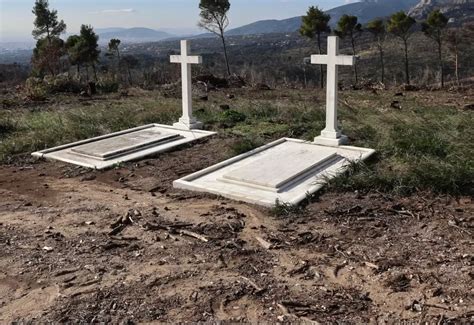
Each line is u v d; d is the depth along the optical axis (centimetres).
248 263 480
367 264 466
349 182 688
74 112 1250
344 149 887
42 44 2989
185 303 413
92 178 792
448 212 584
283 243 523
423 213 585
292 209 615
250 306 406
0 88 2392
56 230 576
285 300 411
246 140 955
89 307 411
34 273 472
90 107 1419
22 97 1767
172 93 1791
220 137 1032
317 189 677
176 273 463
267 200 649
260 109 1223
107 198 691
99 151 902
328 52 909
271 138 1005
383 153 825
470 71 3578
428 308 392
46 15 3097
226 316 394
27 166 873
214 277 455
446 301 400
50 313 405
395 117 1008
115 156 893
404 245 503
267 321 385
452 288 417
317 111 1173
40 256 507
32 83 1966
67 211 640
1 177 810
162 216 612
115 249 520
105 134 1079
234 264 480
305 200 649
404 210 595
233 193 681
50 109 1458
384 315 387
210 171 795
